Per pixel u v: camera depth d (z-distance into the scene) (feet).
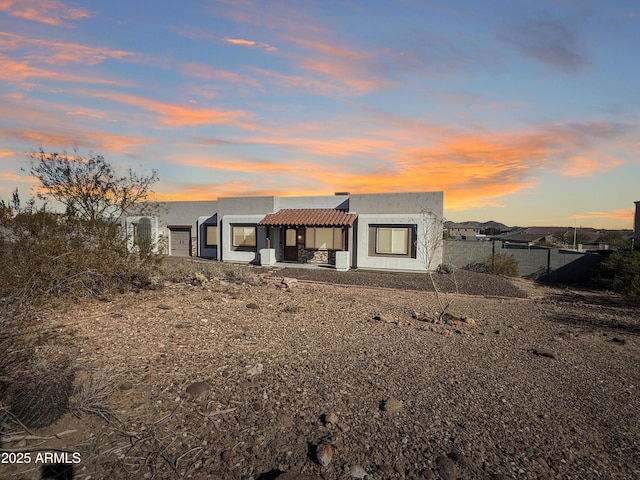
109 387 14.16
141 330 21.66
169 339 20.45
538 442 12.53
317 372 17.30
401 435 12.44
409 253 64.44
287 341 21.75
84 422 12.02
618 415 14.90
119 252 32.17
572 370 20.01
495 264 68.49
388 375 17.43
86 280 28.45
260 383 15.70
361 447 11.68
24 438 10.94
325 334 23.75
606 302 47.11
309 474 10.31
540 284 65.51
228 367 17.16
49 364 12.76
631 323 34.01
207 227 84.17
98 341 19.26
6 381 12.15
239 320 25.44
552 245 150.92
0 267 22.84
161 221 85.30
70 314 23.88
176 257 83.05
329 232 70.59
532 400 15.78
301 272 59.41
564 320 33.96
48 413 11.55
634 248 74.84
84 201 40.57
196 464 10.49
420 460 11.19
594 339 27.40
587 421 14.25
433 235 56.29
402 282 52.60
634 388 17.88
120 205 42.55
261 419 12.92
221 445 11.42
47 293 25.32
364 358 19.60
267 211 74.18
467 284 52.85
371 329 25.79
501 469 10.96
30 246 26.05
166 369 16.44
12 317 15.06
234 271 48.16
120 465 10.22
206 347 19.67
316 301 34.60
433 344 23.07
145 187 43.93
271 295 35.86
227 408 13.51
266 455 11.07
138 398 13.74
